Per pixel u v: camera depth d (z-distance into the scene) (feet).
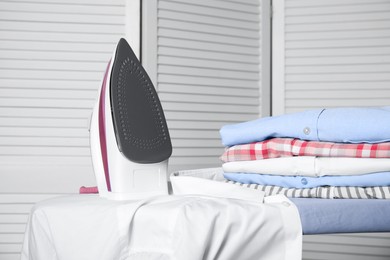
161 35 6.93
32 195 6.53
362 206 3.10
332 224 3.02
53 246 3.18
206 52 7.25
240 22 7.51
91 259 2.90
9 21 6.55
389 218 3.16
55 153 6.59
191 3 7.13
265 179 3.64
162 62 6.93
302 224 2.95
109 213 2.91
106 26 6.77
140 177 3.34
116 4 6.80
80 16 6.72
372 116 3.29
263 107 7.62
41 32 6.61
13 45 6.55
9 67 6.53
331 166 3.34
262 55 7.63
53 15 6.64
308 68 7.56
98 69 6.72
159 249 2.71
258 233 2.70
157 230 2.72
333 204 3.04
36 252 3.29
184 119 7.07
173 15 7.01
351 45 7.45
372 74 7.42
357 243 7.41
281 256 2.74
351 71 7.45
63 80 6.64
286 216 2.76
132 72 3.45
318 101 7.54
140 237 2.81
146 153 3.35
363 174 3.30
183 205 2.69
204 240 2.56
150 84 3.55
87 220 2.97
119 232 2.82
